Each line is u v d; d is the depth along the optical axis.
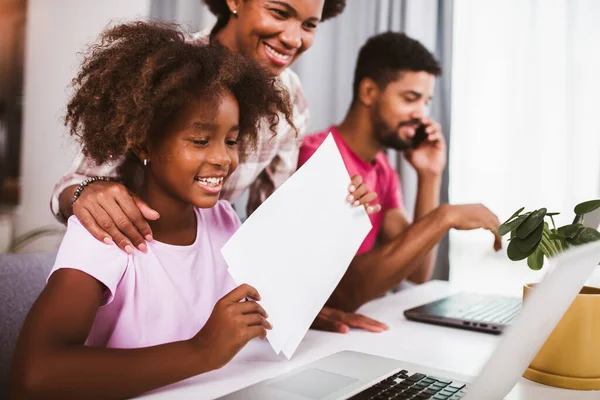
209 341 0.58
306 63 1.51
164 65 0.62
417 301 1.08
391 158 1.63
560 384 0.58
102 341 0.68
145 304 0.69
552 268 0.36
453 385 0.54
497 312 0.90
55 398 0.51
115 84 0.65
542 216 0.58
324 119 1.57
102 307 0.66
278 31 1.18
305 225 0.70
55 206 0.97
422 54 1.58
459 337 0.80
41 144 1.38
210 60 0.67
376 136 1.59
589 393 0.57
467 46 1.83
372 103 1.57
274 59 1.21
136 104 0.61
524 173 1.82
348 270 0.97
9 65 1.33
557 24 1.77
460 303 0.97
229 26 1.20
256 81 0.75
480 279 1.42
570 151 1.78
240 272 0.64
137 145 0.66
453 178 1.85
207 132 0.64
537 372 0.60
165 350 0.57
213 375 0.62
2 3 1.31
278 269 0.66
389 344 0.76
